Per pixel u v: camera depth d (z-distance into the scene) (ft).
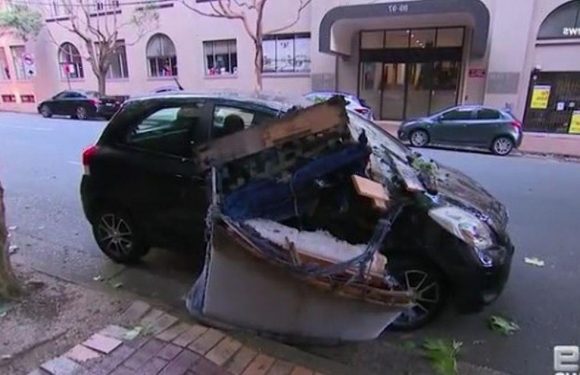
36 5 78.64
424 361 9.00
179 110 11.38
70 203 19.38
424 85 55.06
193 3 64.64
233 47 63.82
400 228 9.59
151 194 11.66
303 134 8.33
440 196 10.18
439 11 45.50
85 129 47.78
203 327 9.04
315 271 7.60
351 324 8.18
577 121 47.24
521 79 48.16
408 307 8.24
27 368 7.75
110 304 9.86
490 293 9.57
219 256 7.66
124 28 71.46
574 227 17.01
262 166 8.50
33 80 84.17
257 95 11.54
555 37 46.39
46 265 12.90
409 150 13.10
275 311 8.16
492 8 47.42
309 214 8.80
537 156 37.04
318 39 53.78
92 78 78.43
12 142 37.73
